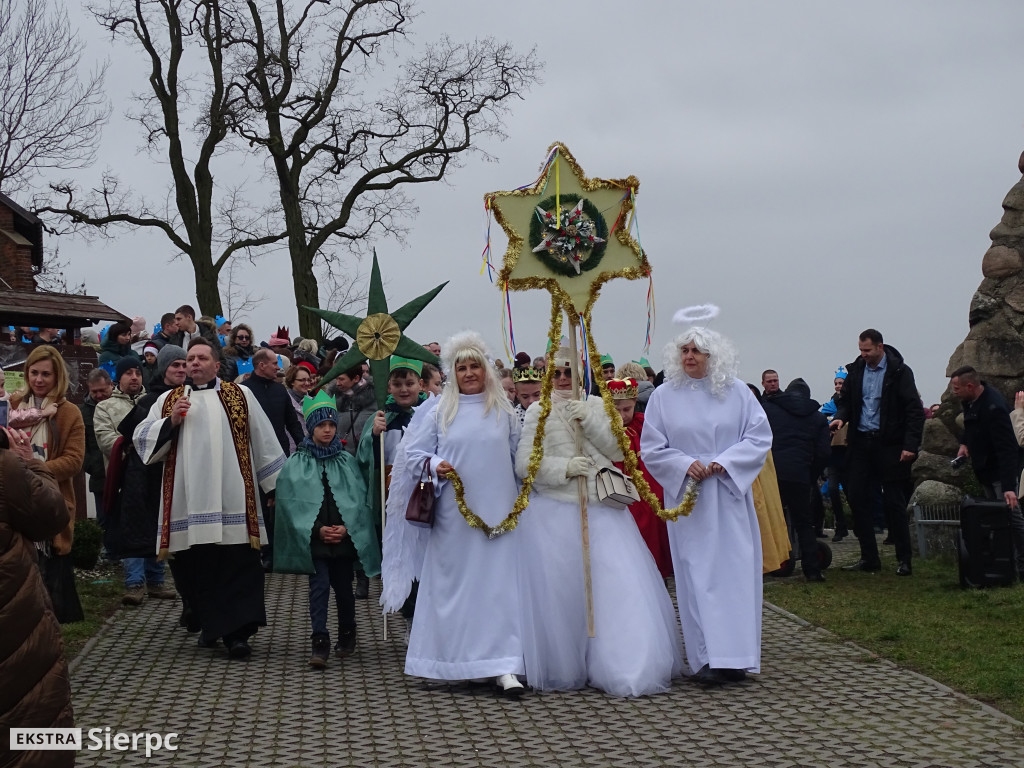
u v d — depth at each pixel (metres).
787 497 11.51
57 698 4.77
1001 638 8.49
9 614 4.68
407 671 7.62
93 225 24.55
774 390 13.14
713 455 7.82
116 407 11.15
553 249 7.99
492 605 7.51
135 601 10.45
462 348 7.84
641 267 8.08
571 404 7.86
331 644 8.93
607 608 7.52
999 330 13.35
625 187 8.11
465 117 24.91
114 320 14.83
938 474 13.46
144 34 24.78
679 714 6.81
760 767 5.78
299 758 6.07
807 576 11.47
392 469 8.38
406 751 6.17
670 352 8.06
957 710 6.71
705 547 7.71
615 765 5.87
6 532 4.72
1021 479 10.54
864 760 5.84
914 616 9.44
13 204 22.67
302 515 8.29
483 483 7.64
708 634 7.54
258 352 11.14
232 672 8.02
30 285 22.56
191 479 8.40
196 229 24.81
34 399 8.52
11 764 4.64
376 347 8.84
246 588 8.45
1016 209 13.59
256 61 24.14
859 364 11.98
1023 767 5.69
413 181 24.94
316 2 24.58
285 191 24.73
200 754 6.17
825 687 7.33
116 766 5.99
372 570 8.34
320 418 8.55
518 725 6.66
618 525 7.79
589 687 7.55
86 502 13.22
